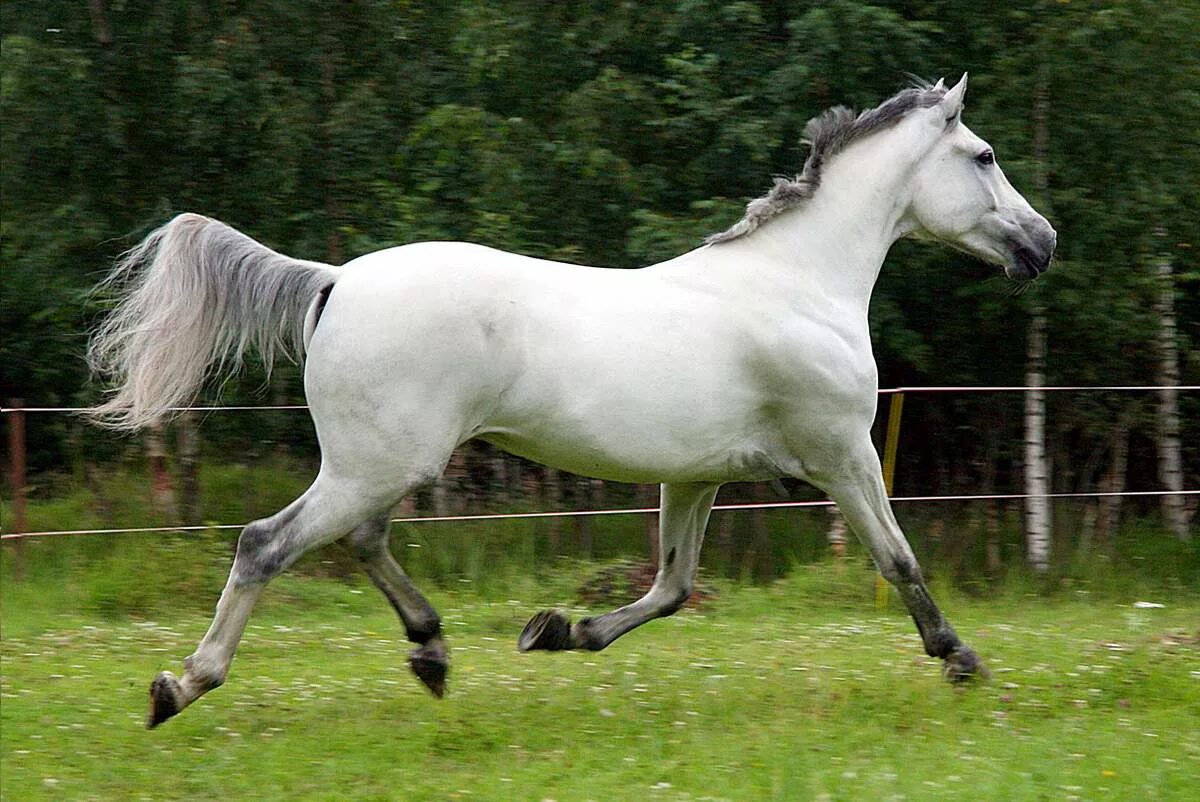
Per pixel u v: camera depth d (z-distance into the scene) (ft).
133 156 52.19
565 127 47.09
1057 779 21.81
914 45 44.11
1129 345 50.29
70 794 21.42
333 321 23.38
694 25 46.73
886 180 26.99
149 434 47.37
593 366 23.86
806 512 47.37
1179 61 43.93
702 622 37.42
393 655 32.81
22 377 55.06
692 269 25.53
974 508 46.52
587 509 45.80
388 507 23.84
